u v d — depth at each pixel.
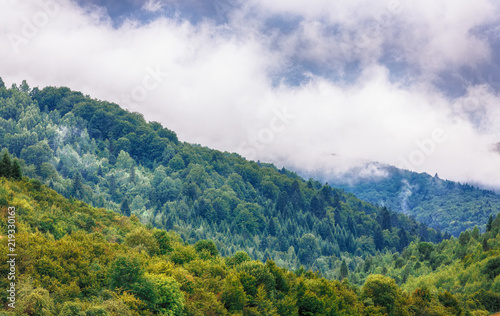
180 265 71.50
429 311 77.06
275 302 65.19
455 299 84.12
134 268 51.28
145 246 79.19
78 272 52.31
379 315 73.88
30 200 86.12
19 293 42.94
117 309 45.28
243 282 63.19
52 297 45.81
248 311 59.97
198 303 54.69
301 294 68.12
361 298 82.75
